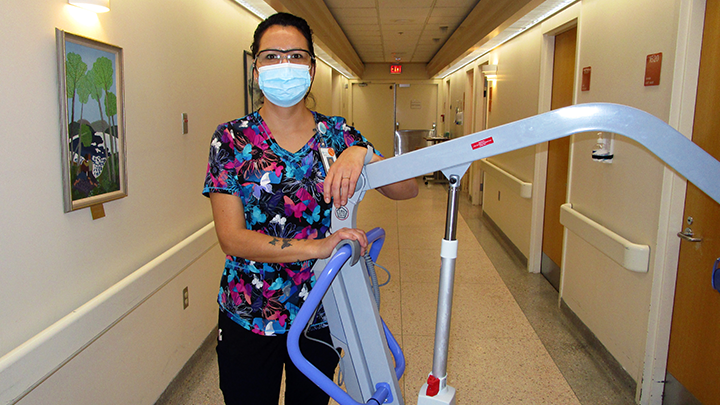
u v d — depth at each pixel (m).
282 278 1.19
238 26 3.64
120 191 1.97
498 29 4.58
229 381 1.23
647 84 2.26
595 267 2.91
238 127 1.15
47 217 1.56
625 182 2.51
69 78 1.63
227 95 3.42
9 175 1.39
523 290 3.94
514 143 0.84
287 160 1.15
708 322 1.91
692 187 2.02
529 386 2.52
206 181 1.12
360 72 11.28
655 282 2.20
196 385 2.53
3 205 1.37
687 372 2.07
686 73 1.99
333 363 1.32
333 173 0.97
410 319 3.35
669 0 2.07
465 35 6.30
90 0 1.67
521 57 4.80
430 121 12.37
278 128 1.17
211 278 3.04
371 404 1.02
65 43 1.61
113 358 1.88
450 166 0.89
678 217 2.10
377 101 12.36
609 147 2.71
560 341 3.02
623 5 2.54
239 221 1.12
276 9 3.80
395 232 5.90
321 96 8.34
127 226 2.07
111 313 1.82
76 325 1.60
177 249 2.44
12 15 1.41
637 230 2.38
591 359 2.80
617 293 2.61
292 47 1.09
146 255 2.25
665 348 2.22
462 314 3.45
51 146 1.58
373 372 1.09
